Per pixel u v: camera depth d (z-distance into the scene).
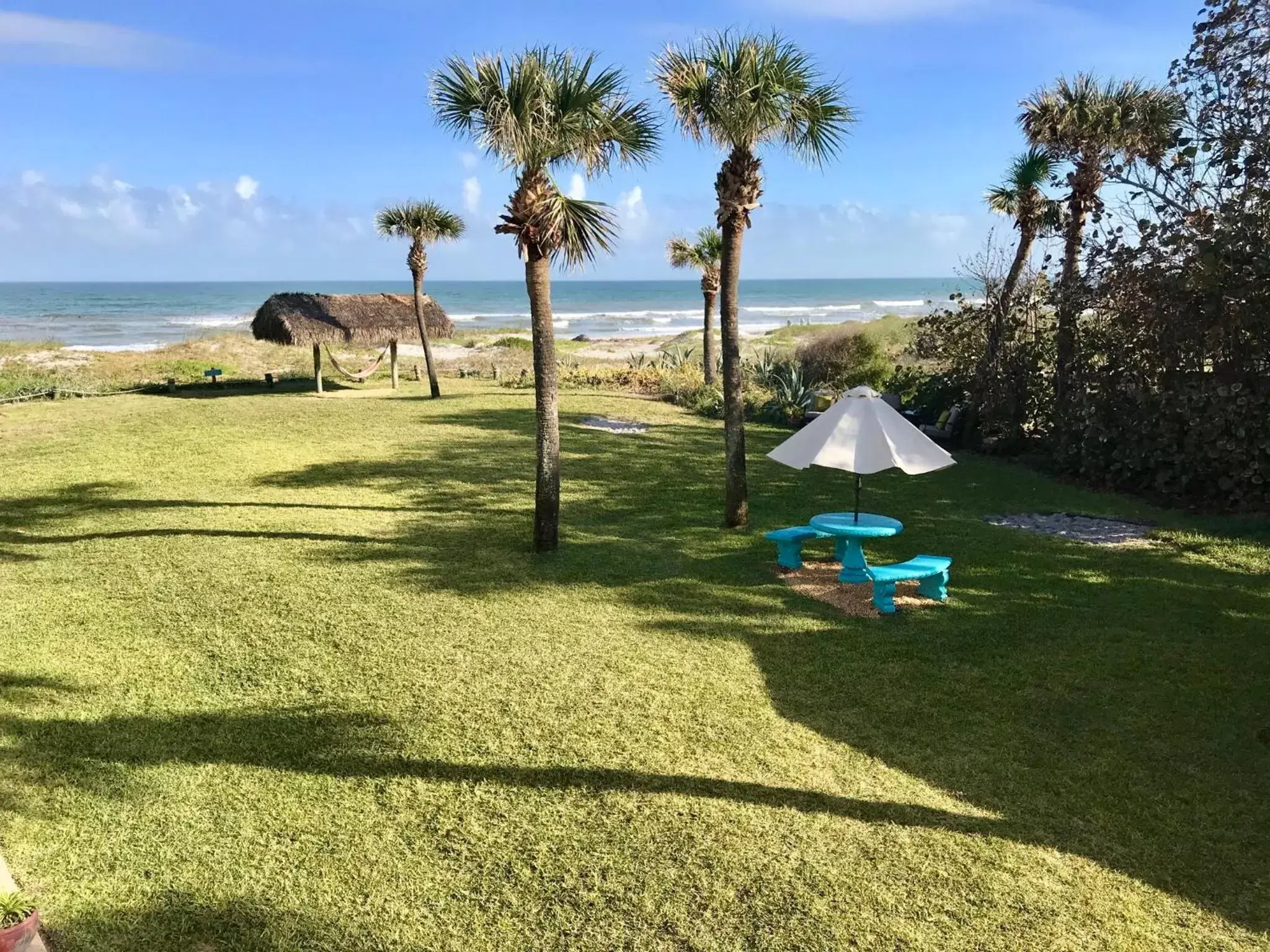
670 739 4.80
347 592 7.21
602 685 5.47
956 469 13.18
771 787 4.32
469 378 26.75
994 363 14.34
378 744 4.72
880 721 5.05
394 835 3.91
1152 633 6.41
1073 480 12.33
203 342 35.03
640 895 3.51
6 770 4.41
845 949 3.23
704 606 6.98
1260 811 4.17
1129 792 4.32
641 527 9.45
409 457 13.26
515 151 7.21
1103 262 12.01
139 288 193.62
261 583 7.39
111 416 17.16
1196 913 3.45
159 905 3.44
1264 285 9.54
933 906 3.46
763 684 5.54
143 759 4.53
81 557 8.12
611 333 71.94
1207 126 10.70
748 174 8.39
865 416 7.55
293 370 27.42
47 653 5.90
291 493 10.86
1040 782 4.41
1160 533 9.27
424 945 3.25
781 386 19.47
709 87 7.93
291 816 4.04
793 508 10.44
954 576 7.80
